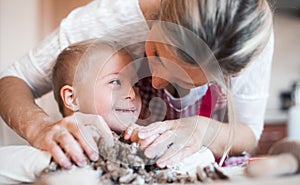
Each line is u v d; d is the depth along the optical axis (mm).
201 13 425
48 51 695
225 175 372
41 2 1378
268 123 1575
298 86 2111
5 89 662
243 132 660
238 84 646
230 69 467
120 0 618
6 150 452
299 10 2090
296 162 352
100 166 406
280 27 2139
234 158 538
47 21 1399
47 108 644
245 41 434
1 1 1266
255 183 342
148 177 401
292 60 2154
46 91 741
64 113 563
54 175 392
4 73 734
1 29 1263
